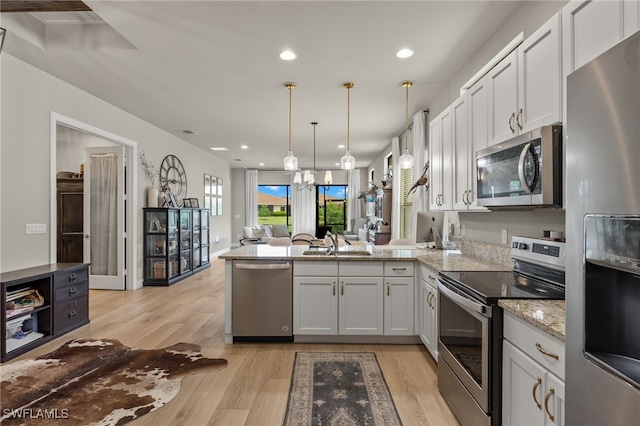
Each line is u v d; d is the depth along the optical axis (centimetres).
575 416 104
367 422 203
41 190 360
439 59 325
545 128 165
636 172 81
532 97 186
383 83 383
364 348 312
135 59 329
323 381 251
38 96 356
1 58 321
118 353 299
